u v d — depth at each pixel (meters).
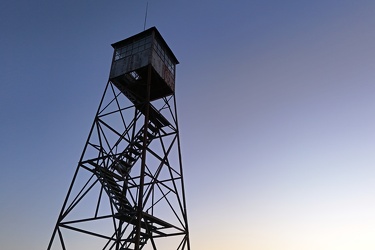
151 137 28.11
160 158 25.98
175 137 28.34
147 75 28.19
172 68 31.30
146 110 25.14
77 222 22.09
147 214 21.61
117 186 24.91
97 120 26.25
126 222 24.50
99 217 21.95
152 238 24.45
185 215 25.89
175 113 29.69
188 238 25.02
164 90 30.08
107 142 26.41
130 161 26.48
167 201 25.56
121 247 22.92
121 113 27.44
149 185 26.58
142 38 28.97
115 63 28.77
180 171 27.59
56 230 21.86
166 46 30.41
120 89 28.80
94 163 23.94
